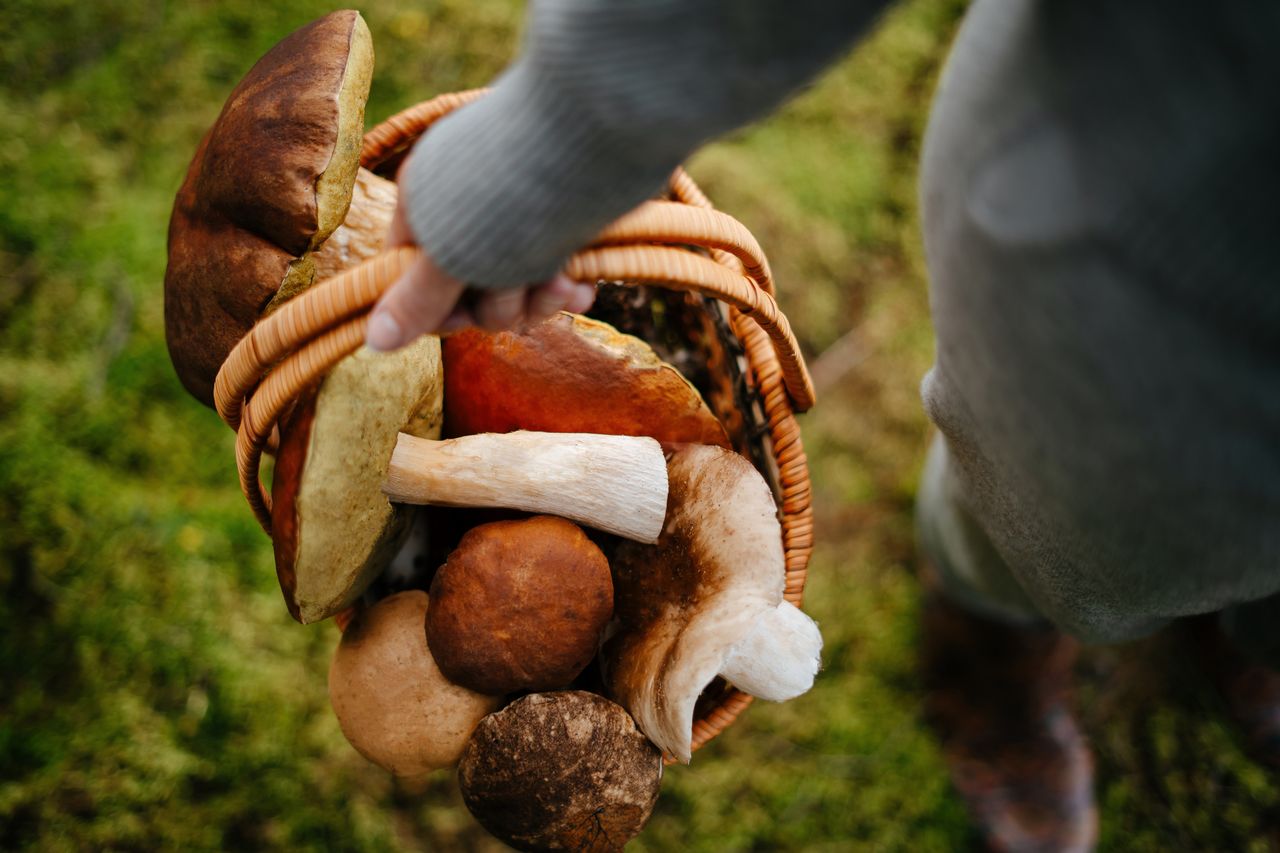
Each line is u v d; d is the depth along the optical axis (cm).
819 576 92
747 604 62
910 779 88
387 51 99
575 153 48
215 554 88
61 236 94
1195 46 45
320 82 61
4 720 85
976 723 87
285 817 84
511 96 49
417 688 64
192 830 83
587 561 63
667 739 62
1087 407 52
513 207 49
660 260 56
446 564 64
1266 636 69
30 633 86
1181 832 87
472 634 62
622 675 66
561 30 46
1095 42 47
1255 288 48
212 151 63
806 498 67
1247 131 46
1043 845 86
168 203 95
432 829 86
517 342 65
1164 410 51
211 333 63
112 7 98
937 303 56
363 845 85
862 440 95
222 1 99
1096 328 50
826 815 88
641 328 74
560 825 63
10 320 92
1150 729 90
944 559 80
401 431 64
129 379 91
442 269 50
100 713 85
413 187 50
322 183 61
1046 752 86
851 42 46
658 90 46
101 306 92
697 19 45
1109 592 61
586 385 65
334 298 54
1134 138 47
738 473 65
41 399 90
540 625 62
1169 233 48
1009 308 52
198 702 85
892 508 94
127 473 90
